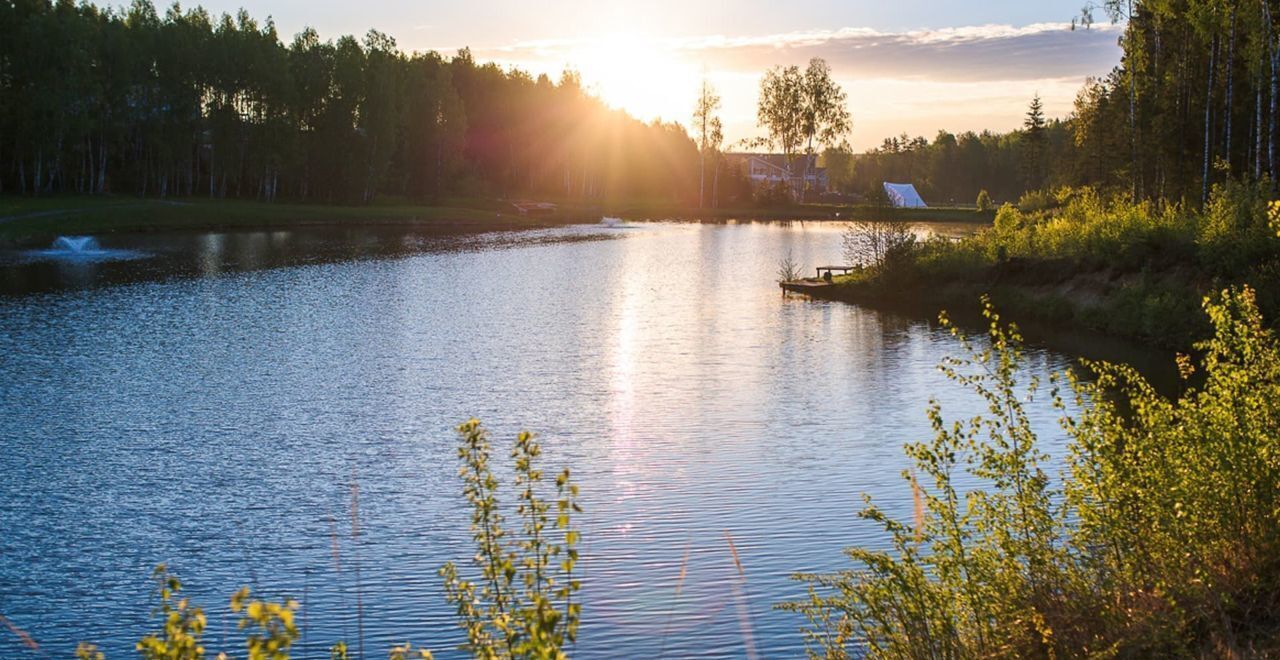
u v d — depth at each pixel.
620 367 26.23
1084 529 7.11
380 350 28.17
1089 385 8.23
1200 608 6.21
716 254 61.59
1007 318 35.34
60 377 23.86
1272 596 6.17
